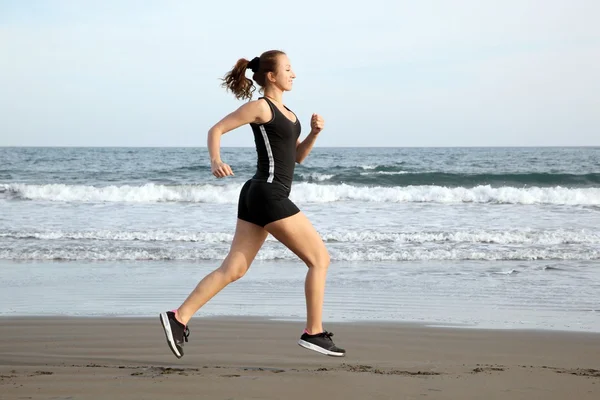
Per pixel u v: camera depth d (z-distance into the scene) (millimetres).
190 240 11602
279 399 3012
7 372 3643
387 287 7777
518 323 5816
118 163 45000
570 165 42562
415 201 18406
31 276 8500
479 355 4535
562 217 14820
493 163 45562
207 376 3518
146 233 11836
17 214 15203
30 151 83125
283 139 3500
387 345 4863
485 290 7594
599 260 9914
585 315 6223
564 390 3299
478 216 14914
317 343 3646
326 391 3188
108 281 8141
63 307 6516
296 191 18938
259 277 8430
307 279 3629
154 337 5066
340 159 53344
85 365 3975
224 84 3768
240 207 3629
